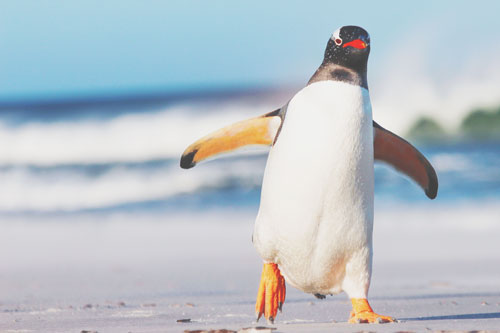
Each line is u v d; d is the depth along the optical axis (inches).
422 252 717.3
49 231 1015.6
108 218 1139.9
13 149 1838.1
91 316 362.6
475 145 1695.4
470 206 1035.9
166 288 509.0
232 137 358.9
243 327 295.9
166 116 1946.4
